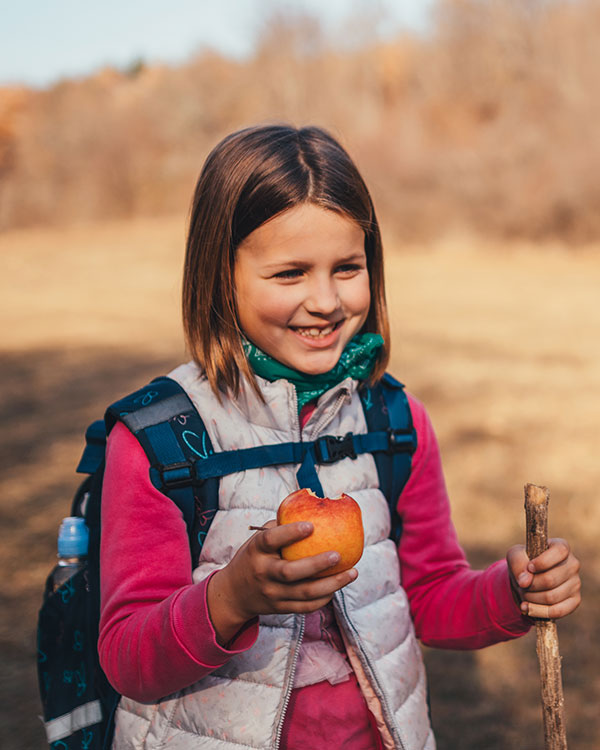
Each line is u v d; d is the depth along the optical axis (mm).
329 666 1245
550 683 1219
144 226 35625
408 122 33281
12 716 2941
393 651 1276
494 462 5691
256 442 1265
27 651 3344
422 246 25328
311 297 1239
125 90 50844
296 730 1222
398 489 1389
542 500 1207
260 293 1247
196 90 43281
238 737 1157
